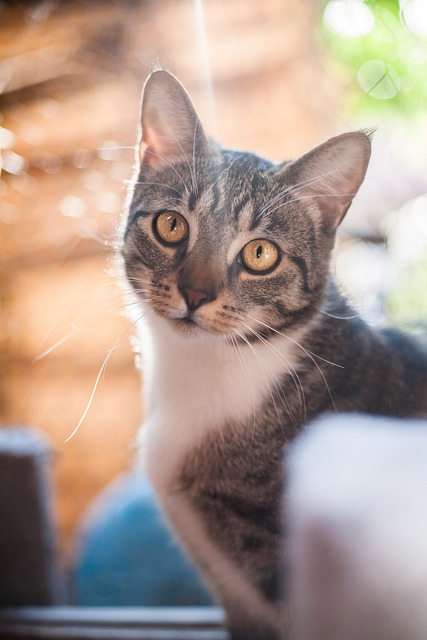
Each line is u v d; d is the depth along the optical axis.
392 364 0.42
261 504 0.40
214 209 0.41
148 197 0.43
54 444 0.74
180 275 0.40
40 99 0.68
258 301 0.41
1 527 0.49
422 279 0.66
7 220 0.72
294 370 0.41
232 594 0.43
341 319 0.42
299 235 0.42
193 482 0.41
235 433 0.41
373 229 0.67
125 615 0.47
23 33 0.67
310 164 0.42
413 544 0.21
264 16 0.63
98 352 0.72
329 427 0.31
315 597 0.22
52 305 0.72
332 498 0.23
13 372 0.75
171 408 0.43
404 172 0.67
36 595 0.50
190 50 0.64
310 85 0.66
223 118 0.66
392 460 0.25
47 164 0.70
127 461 0.71
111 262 0.47
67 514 0.74
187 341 0.41
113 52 0.66
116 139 0.68
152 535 0.57
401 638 0.19
